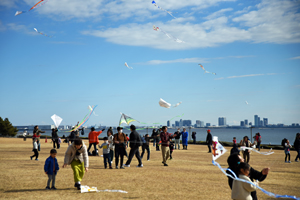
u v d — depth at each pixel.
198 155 24.09
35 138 18.31
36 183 10.82
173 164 17.48
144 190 9.80
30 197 8.62
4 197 8.60
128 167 15.61
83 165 9.99
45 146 33.50
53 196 8.77
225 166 16.80
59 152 24.61
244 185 5.98
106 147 15.05
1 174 12.70
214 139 6.39
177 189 10.01
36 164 16.14
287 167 17.19
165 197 8.80
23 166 15.28
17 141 45.94
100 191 9.54
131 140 15.65
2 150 26.09
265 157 23.83
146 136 19.83
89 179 11.75
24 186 10.27
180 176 12.80
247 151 18.17
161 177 12.45
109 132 15.30
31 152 24.20
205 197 8.85
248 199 5.95
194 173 13.80
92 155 22.27
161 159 20.62
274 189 10.46
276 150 32.94
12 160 17.98
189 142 45.25
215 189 10.09
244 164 6.11
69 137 24.00
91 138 22.00
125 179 11.84
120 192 9.43
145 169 14.92
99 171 13.95
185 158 21.39
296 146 20.88
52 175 9.86
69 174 12.96
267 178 12.94
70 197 8.66
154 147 35.62
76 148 9.76
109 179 11.80
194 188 10.21
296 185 11.23
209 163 18.28
